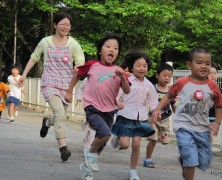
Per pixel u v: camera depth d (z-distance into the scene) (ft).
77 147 29.68
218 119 16.84
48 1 75.87
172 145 35.50
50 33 79.56
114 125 20.59
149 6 71.97
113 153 28.37
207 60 16.53
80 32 77.30
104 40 18.60
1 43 88.48
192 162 15.96
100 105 18.31
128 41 80.64
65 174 19.57
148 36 80.53
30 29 88.28
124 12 71.56
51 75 22.99
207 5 92.07
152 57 81.35
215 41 91.66
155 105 21.25
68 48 23.36
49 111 64.18
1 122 46.03
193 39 94.22
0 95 44.62
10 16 83.35
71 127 46.34
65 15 23.49
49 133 36.42
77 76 18.69
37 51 23.65
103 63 18.65
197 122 16.71
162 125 25.09
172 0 85.61
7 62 93.86
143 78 21.40
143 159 27.53
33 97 69.36
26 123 47.19
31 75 85.92
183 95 16.78
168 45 88.94
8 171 19.57
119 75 17.79
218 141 34.81
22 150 26.27
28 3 76.95
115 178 19.88
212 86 16.74
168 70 25.76
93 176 19.92
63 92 22.97
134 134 20.26
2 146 27.37
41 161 22.47
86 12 75.82
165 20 78.28
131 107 20.47
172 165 26.07
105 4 73.67
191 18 90.89
